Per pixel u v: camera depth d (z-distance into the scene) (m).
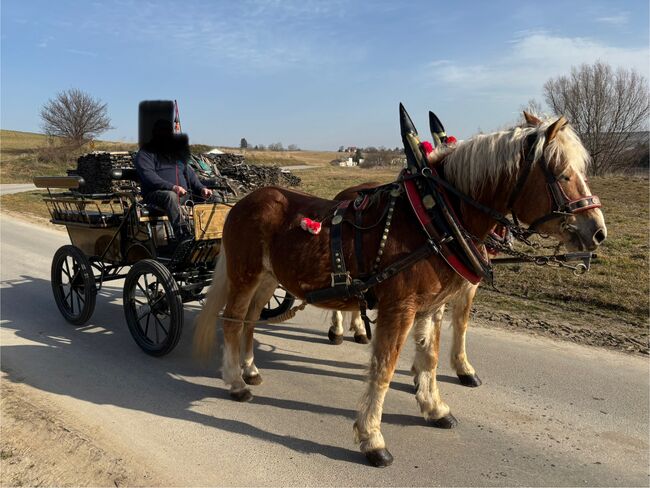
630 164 29.80
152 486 2.94
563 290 6.77
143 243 5.20
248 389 4.14
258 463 3.21
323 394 4.23
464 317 4.30
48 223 13.59
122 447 3.33
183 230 4.97
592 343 5.18
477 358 4.87
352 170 45.69
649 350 4.97
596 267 7.69
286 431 3.62
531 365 4.70
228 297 4.20
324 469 3.17
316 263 3.47
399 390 4.34
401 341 3.25
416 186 3.27
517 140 3.09
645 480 3.06
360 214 3.42
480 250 3.35
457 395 4.18
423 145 3.52
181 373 4.60
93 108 42.19
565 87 29.78
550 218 3.00
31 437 3.41
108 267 5.89
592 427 3.65
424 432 3.64
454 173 3.31
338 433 3.61
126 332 5.63
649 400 4.02
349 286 3.32
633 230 10.64
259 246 3.90
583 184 2.95
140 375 4.53
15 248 10.15
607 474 3.12
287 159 67.38
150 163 5.40
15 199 19.23
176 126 5.76
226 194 6.32
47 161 37.59
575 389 4.23
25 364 4.66
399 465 3.23
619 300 6.30
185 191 5.20
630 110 28.58
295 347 5.30
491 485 3.03
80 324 5.72
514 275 7.50
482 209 3.22
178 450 3.33
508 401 4.06
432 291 3.22
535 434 3.58
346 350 5.23
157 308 4.88
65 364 4.71
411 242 3.19
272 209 3.88
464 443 3.49
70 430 3.50
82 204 5.83
